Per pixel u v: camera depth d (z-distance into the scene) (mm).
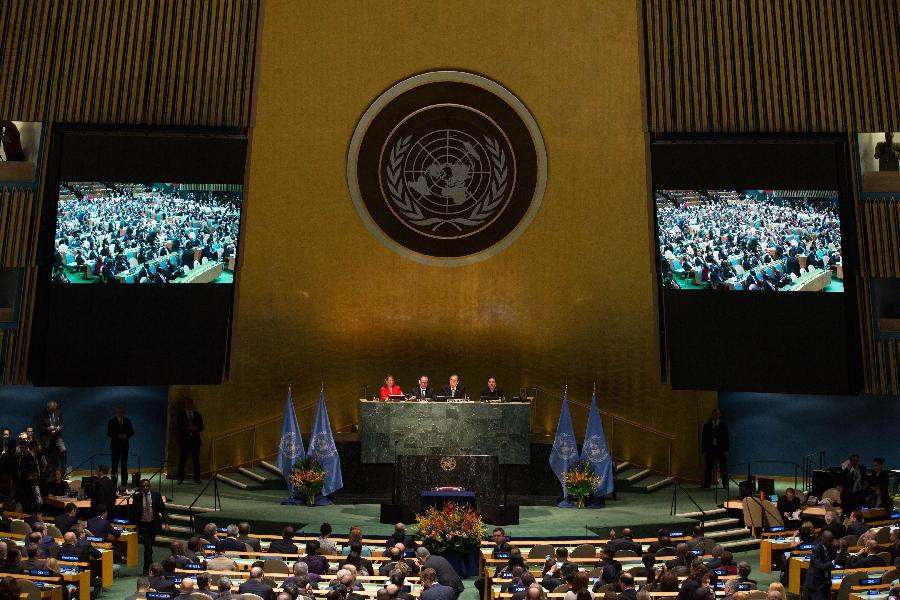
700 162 23312
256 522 19422
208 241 23203
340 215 24391
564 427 21797
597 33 24219
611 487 21672
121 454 22031
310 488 21125
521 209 24516
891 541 17047
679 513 20781
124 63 23359
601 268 24219
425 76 24438
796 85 23328
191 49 23547
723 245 23188
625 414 23969
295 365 24000
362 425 21500
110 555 16641
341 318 24297
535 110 24422
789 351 22906
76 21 23250
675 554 15773
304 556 14805
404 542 16844
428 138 24578
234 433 23688
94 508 18266
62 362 22750
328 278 24281
